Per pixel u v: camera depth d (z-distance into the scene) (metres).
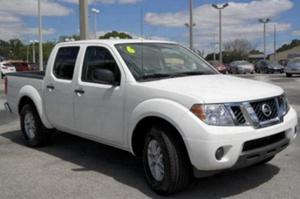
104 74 6.07
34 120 8.12
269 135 5.27
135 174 6.41
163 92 5.45
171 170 5.29
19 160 7.33
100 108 6.39
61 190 5.79
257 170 6.38
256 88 5.56
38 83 7.91
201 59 7.12
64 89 7.14
